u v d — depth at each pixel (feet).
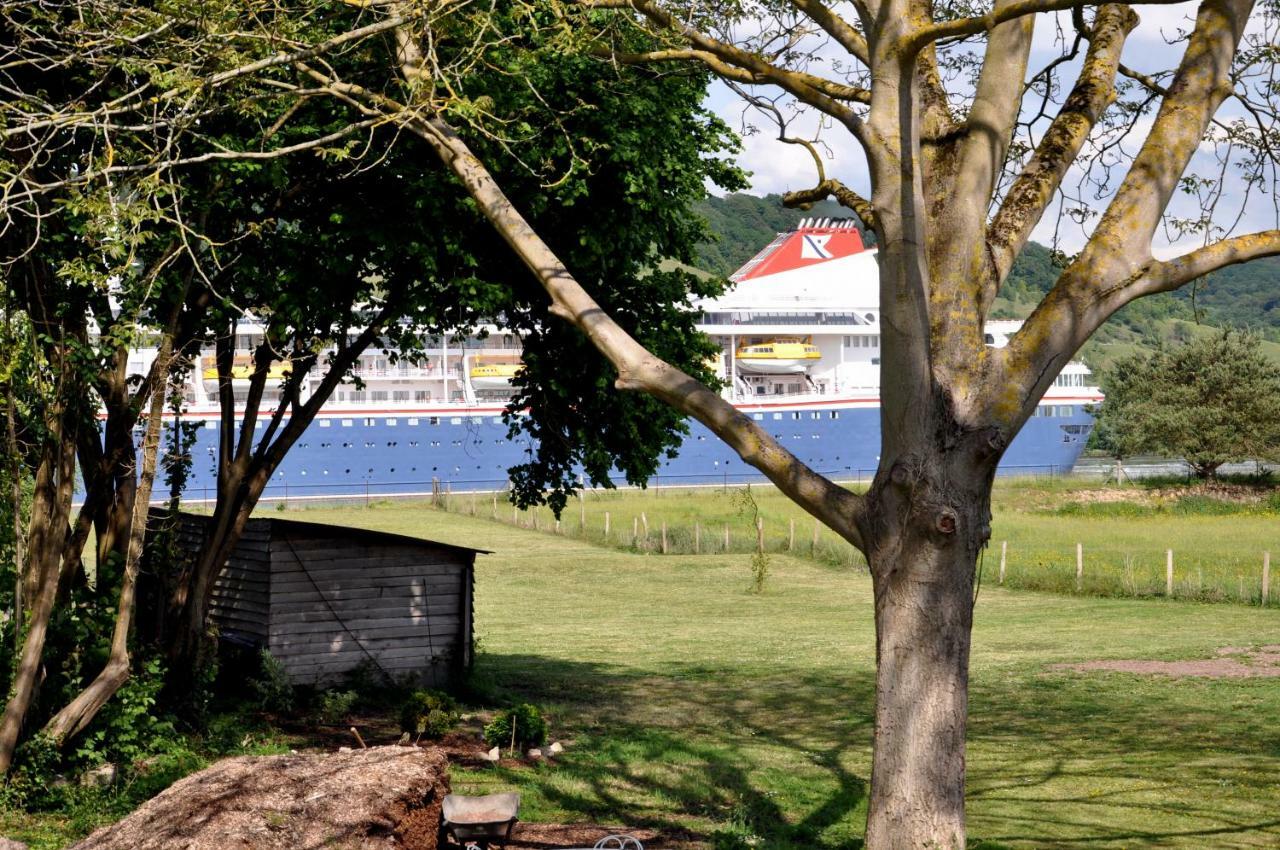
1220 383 217.15
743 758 44.01
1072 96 28.35
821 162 29.30
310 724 49.75
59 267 34.65
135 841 24.79
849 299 265.75
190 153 38.60
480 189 28.45
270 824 24.98
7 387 34.40
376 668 57.67
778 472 25.98
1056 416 243.40
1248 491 201.26
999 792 38.58
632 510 174.70
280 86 30.94
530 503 57.88
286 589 56.44
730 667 69.26
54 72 38.19
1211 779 39.52
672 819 34.81
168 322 38.24
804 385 251.60
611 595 108.06
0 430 36.29
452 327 53.72
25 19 35.17
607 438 55.36
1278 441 214.07
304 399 206.28
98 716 37.01
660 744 46.21
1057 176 27.30
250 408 49.73
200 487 195.21
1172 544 131.13
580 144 43.57
